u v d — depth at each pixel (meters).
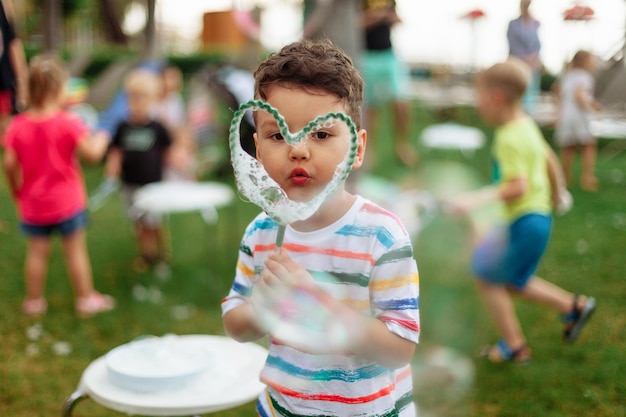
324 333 1.12
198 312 3.53
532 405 2.52
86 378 1.65
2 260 4.30
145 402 1.50
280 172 1.13
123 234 5.00
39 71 3.34
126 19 19.70
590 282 3.88
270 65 1.16
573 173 7.17
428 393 2.37
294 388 1.25
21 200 3.43
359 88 1.22
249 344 1.85
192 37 18.81
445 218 3.03
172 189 3.94
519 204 2.74
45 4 7.62
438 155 7.22
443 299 3.03
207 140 6.13
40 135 3.36
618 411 2.50
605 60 9.68
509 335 2.85
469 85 12.55
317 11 3.71
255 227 1.34
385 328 1.17
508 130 2.73
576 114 6.37
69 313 3.47
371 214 1.24
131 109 4.21
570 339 2.96
